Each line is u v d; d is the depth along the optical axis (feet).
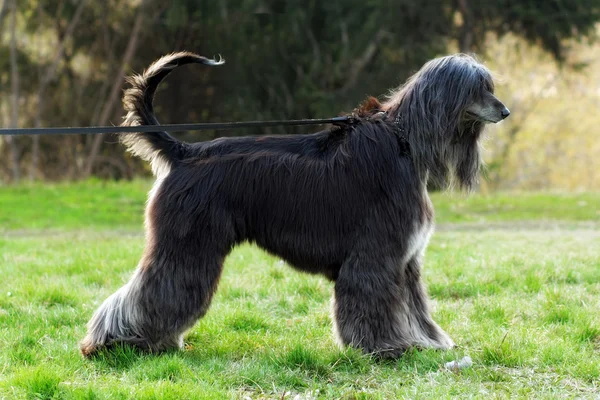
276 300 19.92
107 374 13.98
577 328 16.56
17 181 58.23
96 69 60.44
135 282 14.46
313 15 51.55
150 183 54.95
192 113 58.03
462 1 50.55
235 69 53.88
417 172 14.66
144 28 56.24
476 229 39.09
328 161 14.65
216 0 51.80
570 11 49.39
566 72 58.95
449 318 18.02
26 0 57.88
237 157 14.70
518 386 13.34
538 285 20.95
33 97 61.46
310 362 14.26
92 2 57.67
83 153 61.11
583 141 74.49
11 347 15.55
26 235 36.86
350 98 51.16
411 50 50.42
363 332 14.39
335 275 15.03
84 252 27.12
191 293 14.24
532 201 50.96
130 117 15.43
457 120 14.46
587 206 48.52
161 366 13.85
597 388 13.29
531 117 73.77
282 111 54.13
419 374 13.88
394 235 14.39
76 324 17.62
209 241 14.34
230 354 15.31
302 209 14.51
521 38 53.88
